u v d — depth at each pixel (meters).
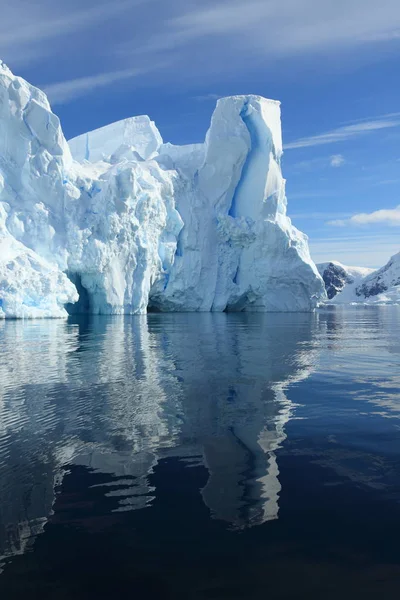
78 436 6.95
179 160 45.00
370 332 24.70
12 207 32.09
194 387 10.16
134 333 21.61
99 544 4.20
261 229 41.69
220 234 42.19
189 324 27.45
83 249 32.44
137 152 44.53
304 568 3.87
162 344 17.52
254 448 6.49
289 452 6.34
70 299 30.81
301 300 44.06
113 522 4.55
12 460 6.06
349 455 6.22
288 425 7.51
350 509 4.77
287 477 5.54
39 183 32.94
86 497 5.05
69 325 25.77
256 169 42.72
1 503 4.93
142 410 8.31
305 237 45.91
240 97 42.94
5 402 8.82
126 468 5.81
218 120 42.75
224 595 3.56
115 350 15.75
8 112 32.94
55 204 33.16
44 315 29.41
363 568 3.85
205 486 5.31
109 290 33.91
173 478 5.52
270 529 4.42
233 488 5.25
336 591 3.60
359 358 14.55
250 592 3.60
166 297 40.03
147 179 38.00
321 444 6.64
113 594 3.57
